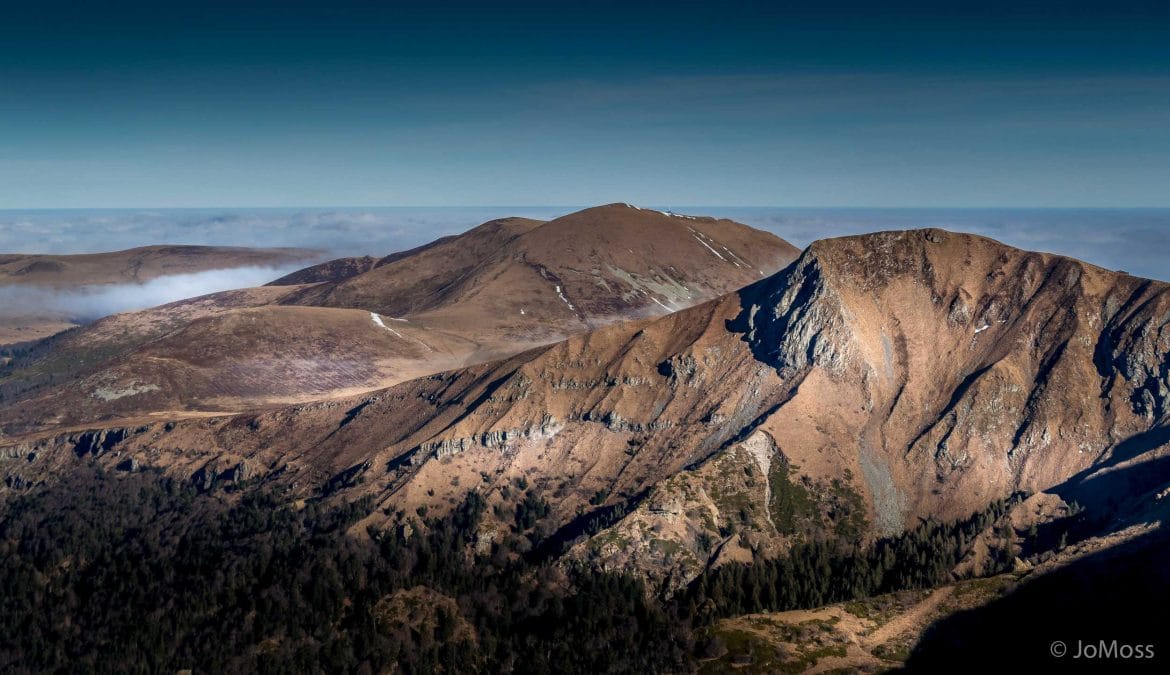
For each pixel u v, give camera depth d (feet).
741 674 634.84
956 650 630.33
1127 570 646.33
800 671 629.92
